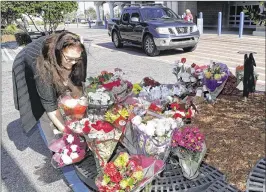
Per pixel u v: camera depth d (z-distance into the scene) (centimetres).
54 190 255
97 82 267
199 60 795
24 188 260
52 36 224
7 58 998
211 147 276
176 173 223
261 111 359
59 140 242
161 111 233
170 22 901
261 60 748
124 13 1049
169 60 820
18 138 365
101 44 1280
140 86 324
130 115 212
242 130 309
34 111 270
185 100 282
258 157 256
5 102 505
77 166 244
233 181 226
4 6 1205
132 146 214
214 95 398
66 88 235
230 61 759
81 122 205
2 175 282
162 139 196
